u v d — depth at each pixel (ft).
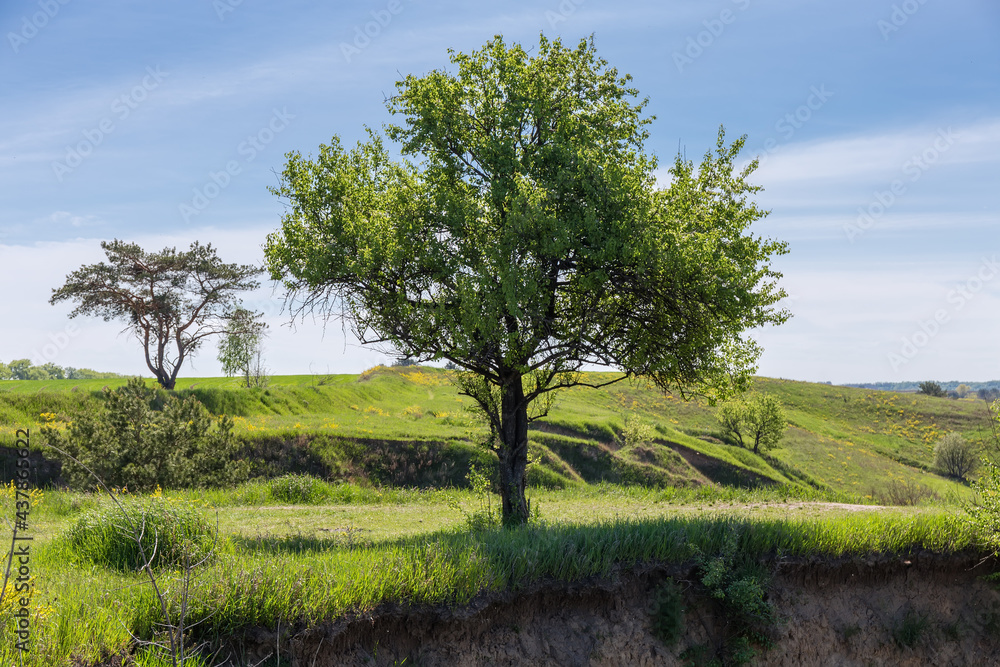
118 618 23.13
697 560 37.47
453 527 53.67
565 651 33.32
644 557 37.17
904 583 43.45
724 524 40.60
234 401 155.33
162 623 22.72
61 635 21.90
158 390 142.92
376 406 195.00
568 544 36.22
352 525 55.42
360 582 28.96
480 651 31.27
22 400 123.65
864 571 42.27
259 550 34.50
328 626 26.91
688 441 184.03
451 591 30.71
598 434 165.17
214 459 84.84
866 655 40.24
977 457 224.53
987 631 43.34
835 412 295.28
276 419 146.61
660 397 264.11
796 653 38.19
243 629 25.50
